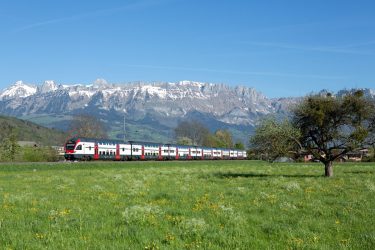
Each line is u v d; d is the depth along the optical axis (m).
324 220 17.86
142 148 118.31
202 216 18.56
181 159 136.25
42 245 13.13
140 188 32.16
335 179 41.88
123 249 12.63
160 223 16.55
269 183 36.41
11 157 109.38
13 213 19.97
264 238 14.54
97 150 101.38
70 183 37.97
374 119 47.72
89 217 18.36
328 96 48.66
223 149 163.88
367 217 18.50
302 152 49.34
